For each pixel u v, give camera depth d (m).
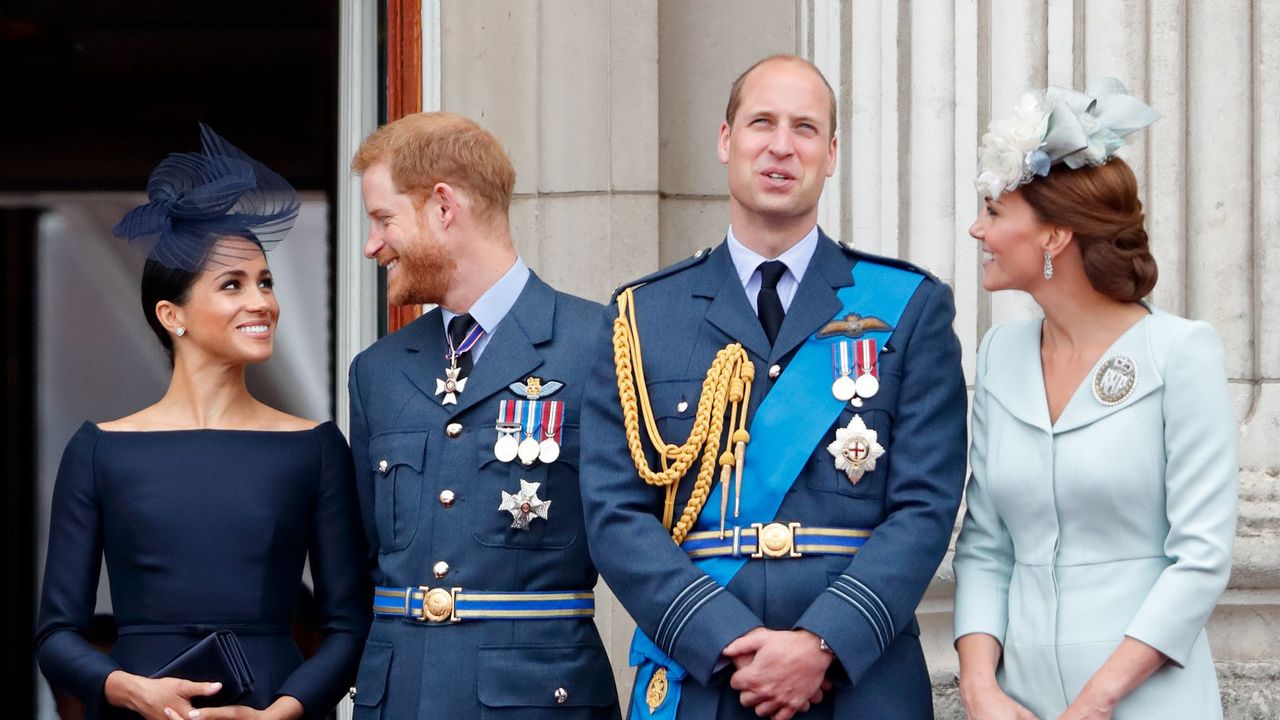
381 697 11.45
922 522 10.34
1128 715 9.90
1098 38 14.10
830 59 15.09
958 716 13.80
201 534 11.84
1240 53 14.07
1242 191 14.02
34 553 20.20
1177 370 10.01
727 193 16.00
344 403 17.03
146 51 21.20
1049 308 10.50
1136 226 10.23
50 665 11.64
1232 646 13.95
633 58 15.66
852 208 14.68
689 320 10.98
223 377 12.42
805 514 10.44
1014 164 10.27
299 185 20.83
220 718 11.34
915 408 10.59
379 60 16.66
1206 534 9.84
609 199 15.55
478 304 12.00
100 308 20.70
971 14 14.40
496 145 12.21
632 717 10.74
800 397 10.59
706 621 10.09
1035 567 10.34
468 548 11.48
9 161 20.95
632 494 10.76
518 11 15.70
